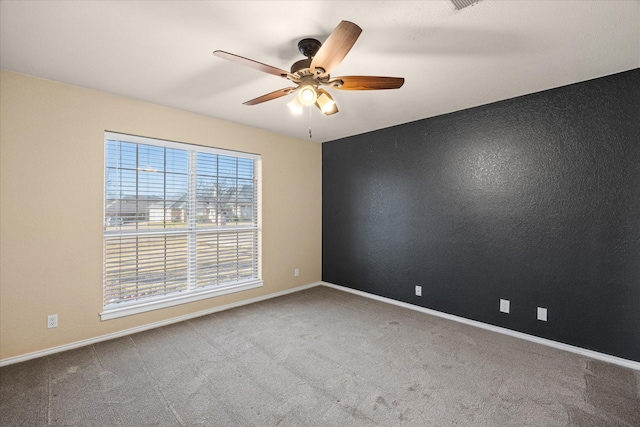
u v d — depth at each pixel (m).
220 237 3.70
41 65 2.28
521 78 2.49
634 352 2.35
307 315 3.46
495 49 2.05
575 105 2.58
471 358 2.49
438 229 3.48
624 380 2.17
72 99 2.64
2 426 1.70
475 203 3.19
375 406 1.89
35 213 2.48
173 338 2.84
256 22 1.77
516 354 2.56
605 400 1.95
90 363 2.38
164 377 2.19
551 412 1.84
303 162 4.59
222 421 1.76
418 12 1.67
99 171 2.79
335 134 4.32
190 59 2.20
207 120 3.51
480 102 3.05
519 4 1.61
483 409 1.87
